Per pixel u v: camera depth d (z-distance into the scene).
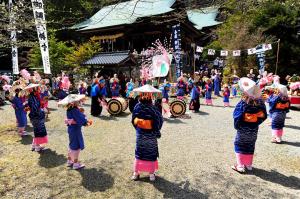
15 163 6.37
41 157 6.76
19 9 8.90
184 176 5.69
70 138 5.96
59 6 20.70
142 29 25.92
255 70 22.84
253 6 7.80
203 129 9.42
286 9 22.58
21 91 8.12
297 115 11.95
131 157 6.76
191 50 28.12
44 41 14.46
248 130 5.69
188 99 16.44
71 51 25.98
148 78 13.88
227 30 24.69
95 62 20.56
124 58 19.92
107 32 27.03
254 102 5.60
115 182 5.44
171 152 7.09
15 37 9.05
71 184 5.36
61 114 12.02
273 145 7.64
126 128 9.58
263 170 5.98
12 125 9.97
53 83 17.23
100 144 7.75
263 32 23.17
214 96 18.50
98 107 11.64
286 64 22.84
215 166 6.20
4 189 5.16
